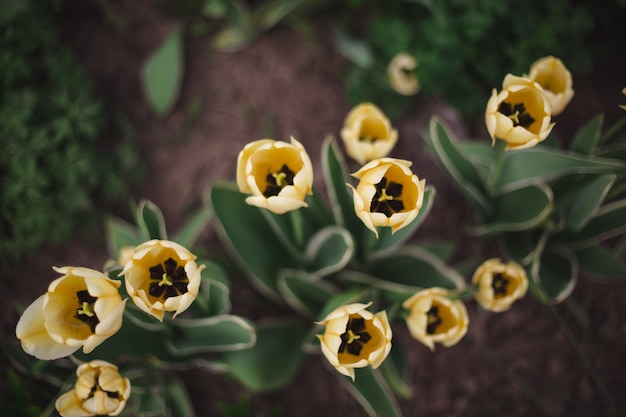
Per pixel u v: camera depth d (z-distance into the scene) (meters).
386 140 0.75
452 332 0.68
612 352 0.89
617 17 0.98
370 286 0.78
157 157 1.00
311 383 0.89
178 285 0.61
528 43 0.92
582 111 0.99
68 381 0.74
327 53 1.04
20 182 0.88
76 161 0.91
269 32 1.05
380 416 0.72
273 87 1.03
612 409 0.87
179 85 1.03
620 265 0.82
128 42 1.05
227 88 1.03
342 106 1.02
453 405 0.89
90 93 0.97
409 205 0.61
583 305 0.91
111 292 0.57
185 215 0.97
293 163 0.62
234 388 0.89
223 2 1.03
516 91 0.63
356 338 0.62
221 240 0.94
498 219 0.83
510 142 0.63
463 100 0.94
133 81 1.03
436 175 0.96
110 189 0.95
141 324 0.74
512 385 0.89
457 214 0.95
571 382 0.89
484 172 0.83
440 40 0.92
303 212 0.77
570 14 0.94
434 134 0.79
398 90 0.95
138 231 0.87
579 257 0.85
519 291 0.73
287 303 0.91
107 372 0.64
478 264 0.84
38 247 0.93
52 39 0.97
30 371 0.74
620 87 1.00
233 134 1.01
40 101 0.92
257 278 0.80
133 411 0.79
